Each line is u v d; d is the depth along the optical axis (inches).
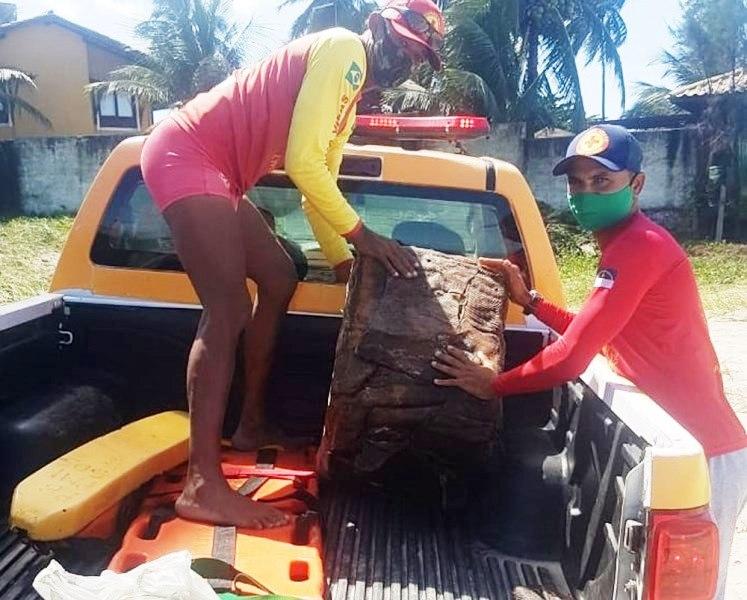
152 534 83.7
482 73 769.6
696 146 786.2
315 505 92.2
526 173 764.6
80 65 1074.1
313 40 98.7
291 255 127.9
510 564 93.6
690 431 98.9
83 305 120.6
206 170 95.8
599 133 98.0
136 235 125.2
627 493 71.4
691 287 97.3
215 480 88.3
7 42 1068.5
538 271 125.5
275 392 122.6
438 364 90.9
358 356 92.3
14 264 583.8
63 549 83.1
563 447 102.2
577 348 91.3
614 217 98.8
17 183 836.6
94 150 829.8
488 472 98.3
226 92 99.5
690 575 70.8
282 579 76.8
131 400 121.9
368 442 93.9
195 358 93.1
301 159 95.7
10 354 105.9
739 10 853.2
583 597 83.7
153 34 949.2
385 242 99.3
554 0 815.1
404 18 102.4
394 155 123.7
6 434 95.9
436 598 83.7
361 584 85.0
